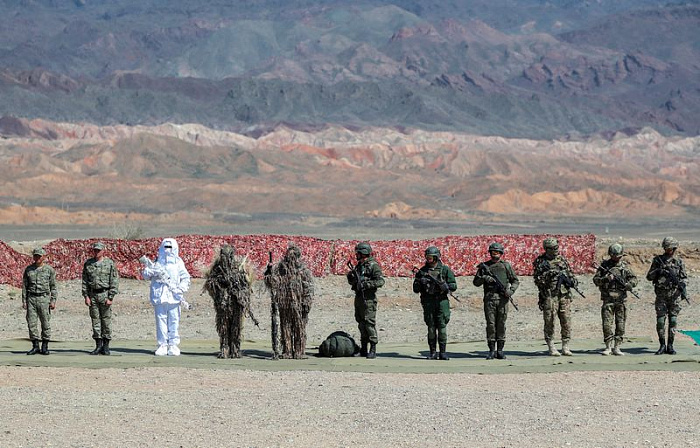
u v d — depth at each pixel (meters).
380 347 43.09
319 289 74.75
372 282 38.53
